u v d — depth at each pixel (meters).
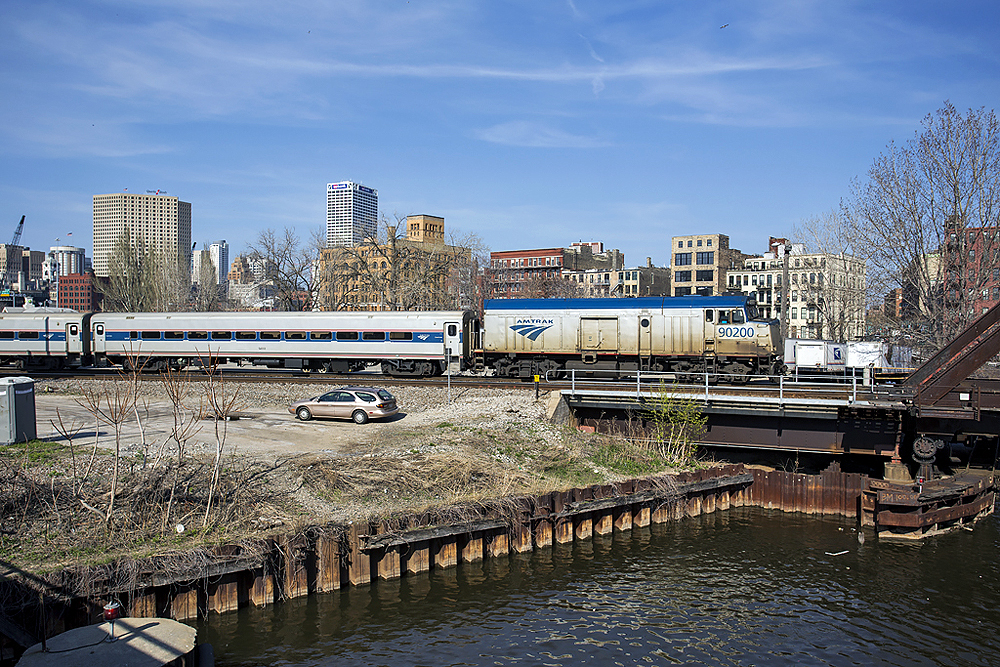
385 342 36.12
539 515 20.22
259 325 37.94
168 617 14.41
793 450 25.39
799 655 14.95
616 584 18.30
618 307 33.72
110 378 35.12
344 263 63.66
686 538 22.16
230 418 26.72
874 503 22.78
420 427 24.83
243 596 15.56
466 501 19.12
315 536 16.36
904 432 24.38
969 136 34.44
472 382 32.06
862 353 38.47
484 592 17.30
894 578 19.22
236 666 13.39
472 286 72.25
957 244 34.72
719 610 17.00
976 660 14.93
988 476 25.31
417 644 14.56
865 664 14.62
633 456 25.34
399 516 17.64
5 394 20.25
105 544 14.72
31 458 18.44
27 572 13.08
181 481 17.47
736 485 25.77
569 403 28.59
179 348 39.09
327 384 32.59
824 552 21.11
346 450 21.81
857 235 42.12
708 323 32.28
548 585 17.98
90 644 11.18
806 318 94.06
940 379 22.28
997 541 22.22
